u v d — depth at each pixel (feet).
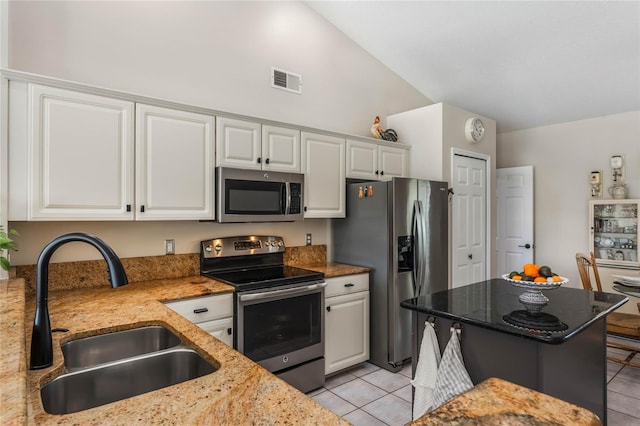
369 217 10.58
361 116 12.83
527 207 16.11
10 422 1.84
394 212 10.02
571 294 7.47
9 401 2.09
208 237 9.36
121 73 8.11
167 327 5.03
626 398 8.64
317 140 10.31
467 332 5.95
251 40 10.23
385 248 10.16
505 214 16.88
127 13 8.21
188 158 7.98
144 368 4.03
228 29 9.80
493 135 14.33
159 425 2.45
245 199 8.69
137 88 8.32
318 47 11.73
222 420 2.50
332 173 10.66
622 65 11.28
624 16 9.43
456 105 15.14
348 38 12.52
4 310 3.99
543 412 2.35
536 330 5.02
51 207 6.41
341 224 11.45
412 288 10.41
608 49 10.67
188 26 9.11
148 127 7.46
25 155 6.19
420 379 6.28
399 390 9.00
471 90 13.94
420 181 10.72
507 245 16.78
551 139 15.74
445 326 6.31
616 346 10.22
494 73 12.71
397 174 12.53
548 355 5.31
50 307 5.94
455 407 2.42
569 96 13.38
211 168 8.32
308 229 11.39
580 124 14.96
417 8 10.50
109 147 6.99
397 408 8.16
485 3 9.82
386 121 13.58
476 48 11.60
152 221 8.51
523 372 5.32
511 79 12.89
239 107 9.95
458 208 12.73
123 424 2.47
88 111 6.78
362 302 10.30
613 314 10.38
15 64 6.89
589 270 14.17
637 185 13.51
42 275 3.59
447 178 12.33
